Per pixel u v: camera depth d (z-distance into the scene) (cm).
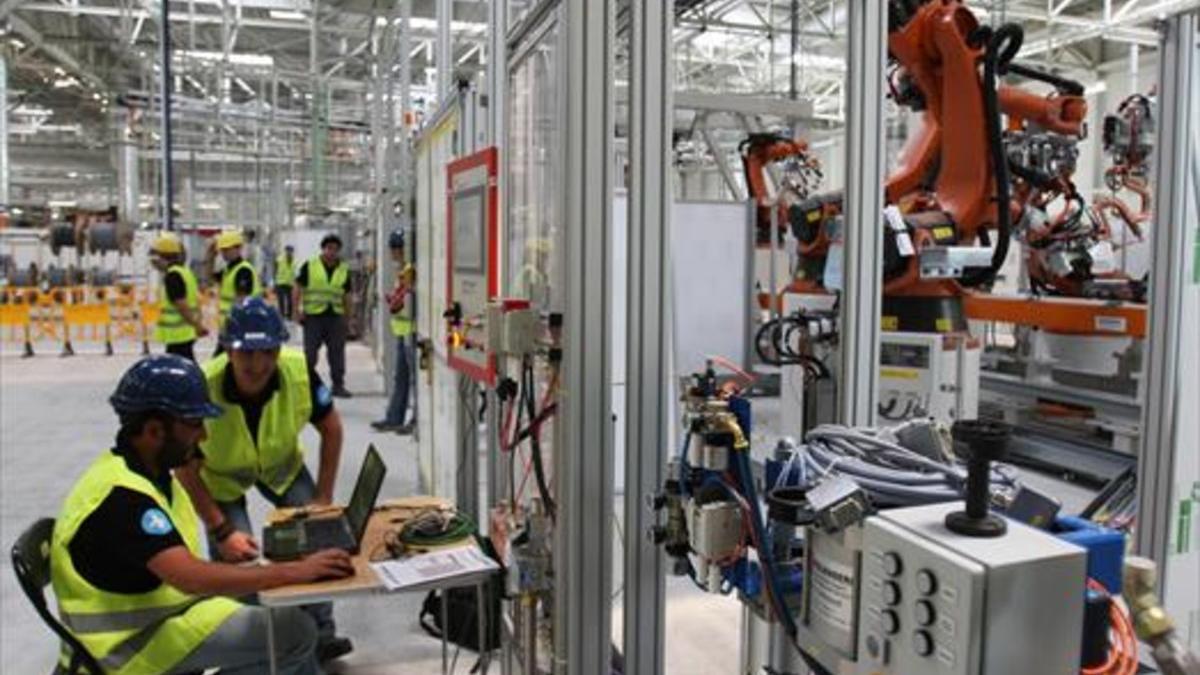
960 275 293
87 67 1054
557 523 197
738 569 138
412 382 616
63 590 182
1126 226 554
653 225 192
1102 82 898
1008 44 293
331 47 1051
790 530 131
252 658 200
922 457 133
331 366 764
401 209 676
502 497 279
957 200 299
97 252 1039
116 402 187
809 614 119
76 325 1097
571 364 188
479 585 222
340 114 1224
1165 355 230
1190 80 222
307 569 196
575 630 194
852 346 197
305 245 1164
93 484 183
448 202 315
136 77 1108
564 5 184
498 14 290
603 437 191
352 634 302
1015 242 562
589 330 188
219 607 201
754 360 569
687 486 146
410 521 237
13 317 1027
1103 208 548
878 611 101
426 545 223
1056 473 508
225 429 261
